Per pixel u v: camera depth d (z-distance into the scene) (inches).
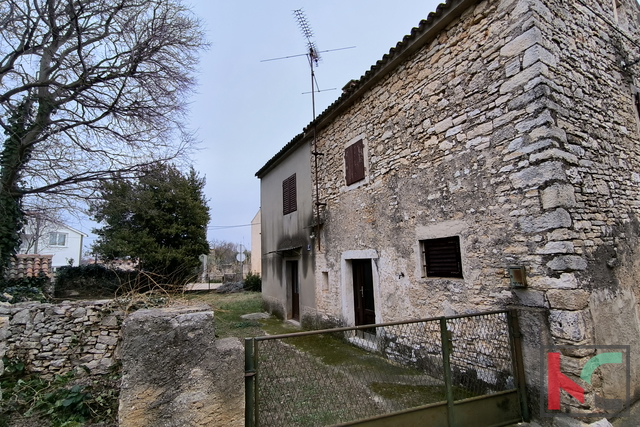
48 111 276.7
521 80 135.1
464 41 163.0
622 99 170.7
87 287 441.1
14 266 356.5
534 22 132.6
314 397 102.5
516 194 134.3
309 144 320.5
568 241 117.3
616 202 147.3
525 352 124.4
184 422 79.7
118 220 514.6
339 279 261.0
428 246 183.2
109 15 273.9
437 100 176.9
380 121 222.8
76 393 126.0
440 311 167.8
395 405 112.9
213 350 85.7
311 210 309.0
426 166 181.9
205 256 620.7
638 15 211.3
